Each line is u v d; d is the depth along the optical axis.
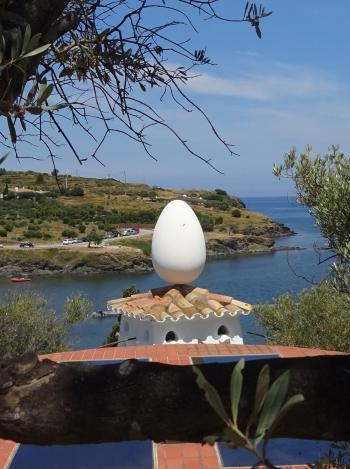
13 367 1.81
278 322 14.99
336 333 13.84
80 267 60.12
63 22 2.33
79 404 1.77
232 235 82.44
